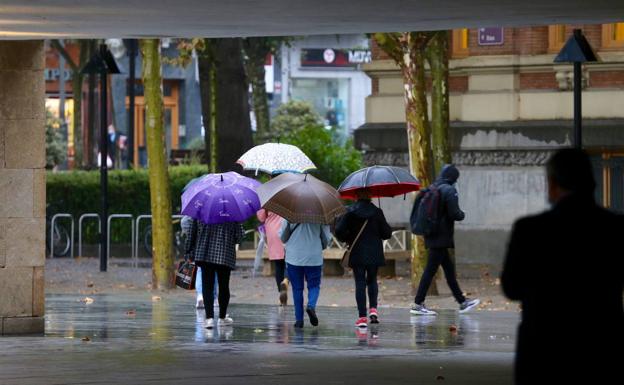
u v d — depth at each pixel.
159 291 49.56
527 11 27.66
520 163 58.94
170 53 137.75
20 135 31.98
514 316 39.06
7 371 24.77
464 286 49.97
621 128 57.03
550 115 58.66
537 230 14.38
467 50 60.56
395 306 42.94
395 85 61.78
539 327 14.31
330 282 52.53
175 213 70.00
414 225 39.50
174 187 70.31
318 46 157.50
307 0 25.02
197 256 34.50
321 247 34.75
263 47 92.12
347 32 33.62
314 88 158.25
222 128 70.44
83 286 51.72
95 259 67.94
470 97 59.88
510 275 14.39
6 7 25.62
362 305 35.03
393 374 24.59
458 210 39.28
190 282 36.06
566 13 28.25
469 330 34.81
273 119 126.50
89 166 87.50
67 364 26.06
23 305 32.44
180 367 25.62
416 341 31.92
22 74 31.92
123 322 36.78
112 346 30.06
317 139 77.25
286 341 31.73
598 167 58.84
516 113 59.19
